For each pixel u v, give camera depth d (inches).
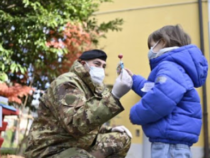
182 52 70.1
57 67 174.7
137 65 231.3
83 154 67.5
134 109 66.3
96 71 76.5
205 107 197.2
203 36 213.8
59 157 66.4
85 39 175.9
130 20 242.2
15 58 170.2
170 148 64.4
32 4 150.5
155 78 69.2
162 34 74.1
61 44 159.0
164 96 62.0
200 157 193.2
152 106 62.9
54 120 69.4
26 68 166.6
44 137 68.6
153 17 235.5
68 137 69.2
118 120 218.8
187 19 222.5
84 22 178.7
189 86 66.7
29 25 150.8
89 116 60.4
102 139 80.0
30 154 69.5
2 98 107.9
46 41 159.9
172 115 65.6
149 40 77.9
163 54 71.7
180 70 67.8
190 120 65.6
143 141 212.1
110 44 242.7
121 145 80.7
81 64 76.7
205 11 218.7
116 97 61.6
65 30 160.2
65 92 66.3
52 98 68.5
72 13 172.1
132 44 236.8
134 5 243.6
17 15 165.0
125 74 63.0
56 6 168.1
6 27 161.6
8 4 167.8
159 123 65.1
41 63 167.5
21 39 156.7
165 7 232.5
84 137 71.6
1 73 143.8
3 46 164.1
